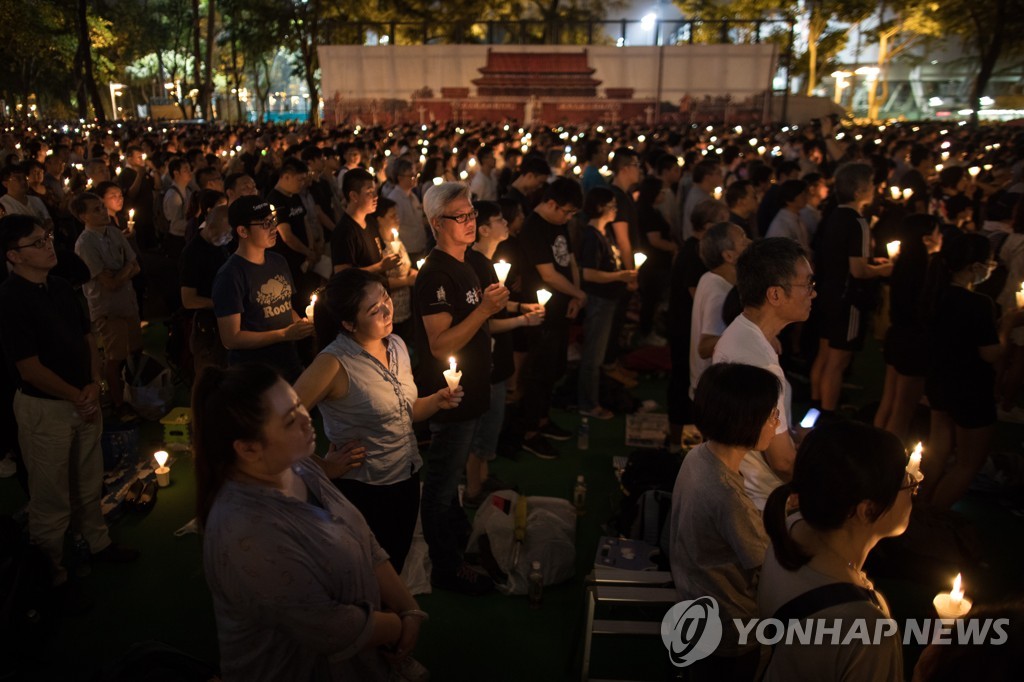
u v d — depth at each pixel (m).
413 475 3.14
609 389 6.43
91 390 3.67
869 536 1.88
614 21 33.22
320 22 35.03
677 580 2.61
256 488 1.86
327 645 1.85
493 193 10.14
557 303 5.34
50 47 35.34
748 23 35.22
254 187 6.30
